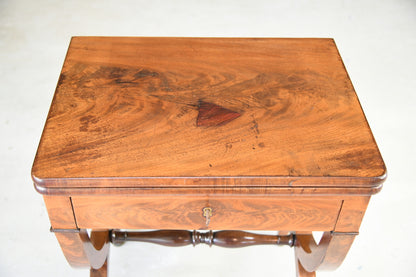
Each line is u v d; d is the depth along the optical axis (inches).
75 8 132.2
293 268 73.5
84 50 62.2
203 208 48.7
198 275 72.0
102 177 44.2
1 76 108.0
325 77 58.0
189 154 46.6
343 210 48.6
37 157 46.0
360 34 124.6
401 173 89.3
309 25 127.3
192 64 60.1
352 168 45.3
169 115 51.7
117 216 49.6
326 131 49.7
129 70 58.8
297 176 44.4
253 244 69.4
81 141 47.9
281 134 49.2
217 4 134.9
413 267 74.6
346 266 74.9
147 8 132.7
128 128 49.7
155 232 69.8
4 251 75.0
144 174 44.4
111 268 73.0
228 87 56.2
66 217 49.3
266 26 126.3
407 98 105.4
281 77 57.9
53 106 52.5
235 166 45.3
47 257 74.5
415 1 138.5
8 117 98.0
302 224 50.7
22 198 83.5
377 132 97.0
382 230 80.2
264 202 48.2
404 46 120.9
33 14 129.3
